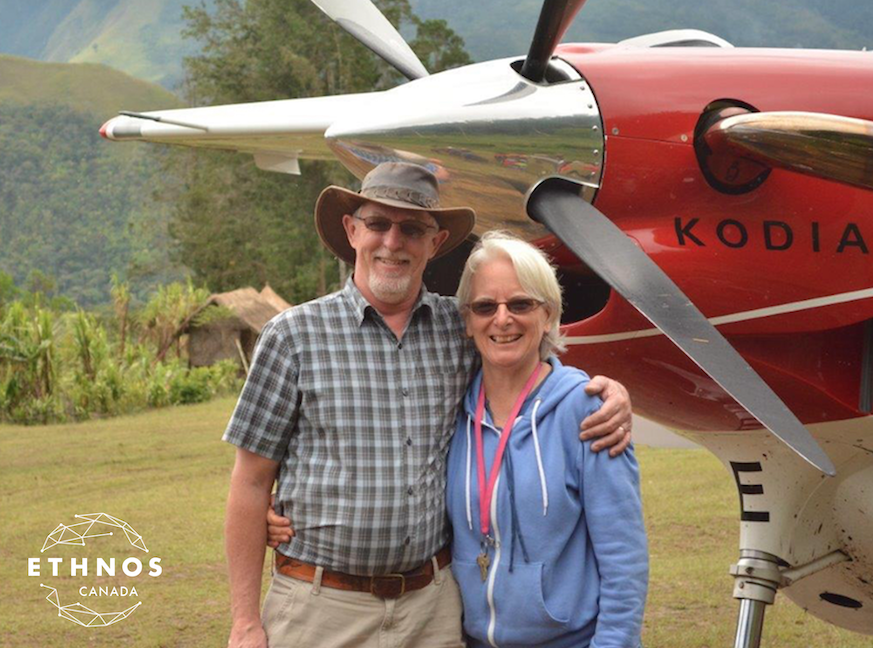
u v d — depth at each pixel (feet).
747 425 10.10
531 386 7.30
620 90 9.26
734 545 19.85
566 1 8.86
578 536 7.13
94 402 46.88
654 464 29.27
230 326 66.49
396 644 7.25
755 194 9.19
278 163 15.72
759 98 9.36
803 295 9.30
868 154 8.58
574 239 8.95
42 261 412.16
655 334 9.28
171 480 28.09
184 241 131.85
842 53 9.98
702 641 14.39
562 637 7.10
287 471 7.41
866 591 11.03
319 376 7.24
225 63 130.11
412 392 7.36
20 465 31.42
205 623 15.58
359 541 7.13
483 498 7.14
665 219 9.24
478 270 7.29
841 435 9.98
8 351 45.62
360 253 7.44
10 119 498.28
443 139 9.25
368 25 12.18
